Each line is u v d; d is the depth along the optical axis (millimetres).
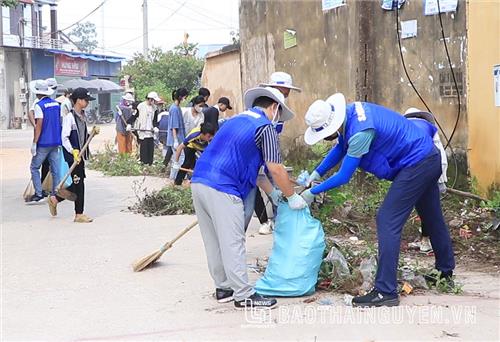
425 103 9906
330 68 11867
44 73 44719
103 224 9391
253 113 5609
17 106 42250
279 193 5945
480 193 8828
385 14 10539
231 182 5484
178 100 12961
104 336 4996
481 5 8781
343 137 5656
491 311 5352
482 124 8859
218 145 5570
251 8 14820
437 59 9648
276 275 5793
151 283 6383
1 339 4984
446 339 4766
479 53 8852
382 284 5504
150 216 9961
